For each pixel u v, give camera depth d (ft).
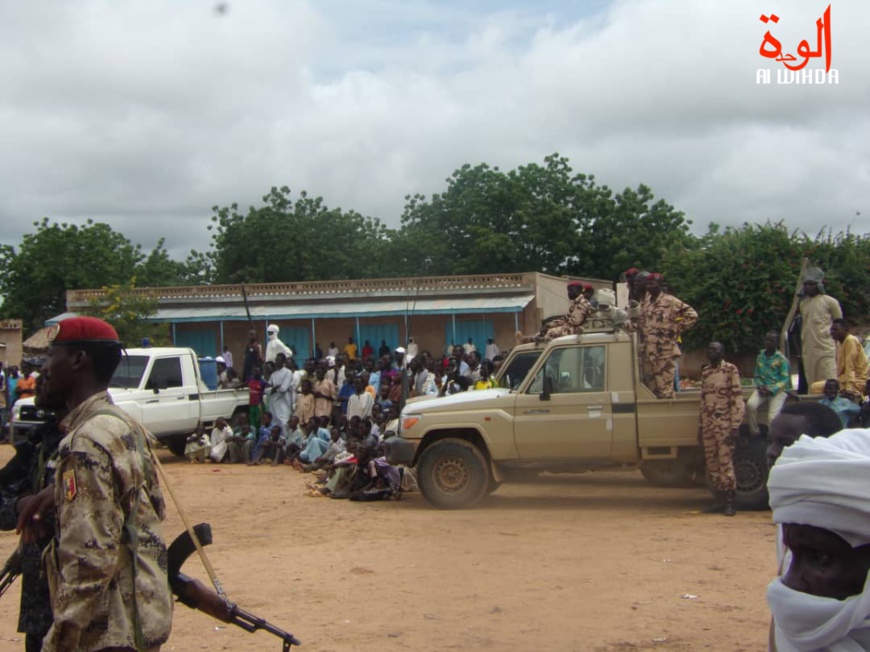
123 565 10.70
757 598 23.47
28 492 12.64
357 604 23.57
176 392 59.11
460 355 70.13
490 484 40.24
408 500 43.21
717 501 37.70
